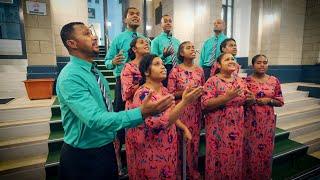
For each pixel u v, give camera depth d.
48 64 4.18
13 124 2.61
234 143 1.97
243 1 6.91
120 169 2.24
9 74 3.97
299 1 5.61
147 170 1.59
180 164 2.19
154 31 9.69
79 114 1.05
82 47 1.19
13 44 4.57
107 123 0.99
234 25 7.32
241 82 2.09
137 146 1.63
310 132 4.15
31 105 3.03
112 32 15.30
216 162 2.03
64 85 1.10
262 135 2.26
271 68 5.55
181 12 6.46
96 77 1.29
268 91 2.25
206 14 6.07
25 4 3.96
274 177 2.79
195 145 2.30
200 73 2.35
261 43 6.00
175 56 2.84
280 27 5.45
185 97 1.29
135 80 2.01
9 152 2.36
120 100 2.47
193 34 6.70
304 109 4.54
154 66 1.61
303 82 5.90
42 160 2.33
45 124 2.75
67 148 1.24
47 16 4.11
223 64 2.00
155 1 9.30
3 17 4.60
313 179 2.44
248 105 2.26
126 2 10.19
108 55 2.68
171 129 1.61
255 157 2.30
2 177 2.13
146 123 1.41
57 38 5.90
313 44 5.66
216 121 1.99
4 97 3.79
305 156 3.45
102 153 1.26
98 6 15.09
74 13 6.09
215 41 3.29
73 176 1.22
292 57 5.79
